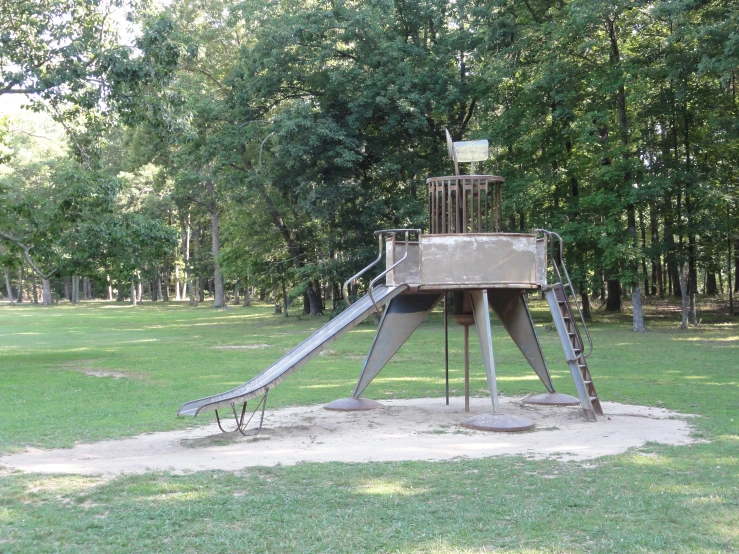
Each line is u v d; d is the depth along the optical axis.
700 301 46.62
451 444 9.16
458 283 10.95
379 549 5.21
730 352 21.38
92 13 21.20
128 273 23.00
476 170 37.97
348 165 35.06
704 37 25.08
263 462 8.20
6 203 22.28
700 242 32.75
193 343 28.89
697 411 11.62
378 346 12.73
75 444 9.62
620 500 6.31
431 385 15.77
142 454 8.88
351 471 7.59
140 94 20.88
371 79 36.06
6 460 8.54
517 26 34.78
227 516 6.06
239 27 44.94
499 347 24.41
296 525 5.79
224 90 42.78
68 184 22.83
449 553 5.08
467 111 41.28
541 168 34.34
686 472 7.34
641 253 29.84
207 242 79.50
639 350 22.33
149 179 62.47
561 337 11.25
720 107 30.84
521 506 6.19
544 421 10.95
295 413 12.16
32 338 32.94
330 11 36.69
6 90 20.16
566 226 32.03
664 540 5.26
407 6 39.19
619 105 31.44
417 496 6.59
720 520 5.69
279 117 35.81
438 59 38.09
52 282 93.38
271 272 43.50
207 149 38.81
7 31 19.72
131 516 6.08
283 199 42.03
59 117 21.94
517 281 11.09
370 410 12.33
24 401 13.84
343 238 39.50
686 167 31.28
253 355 23.36
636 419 10.95
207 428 10.85
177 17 44.84
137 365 20.67
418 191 40.78
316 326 38.00
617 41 32.53
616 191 31.14
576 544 5.23
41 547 5.36
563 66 31.67
